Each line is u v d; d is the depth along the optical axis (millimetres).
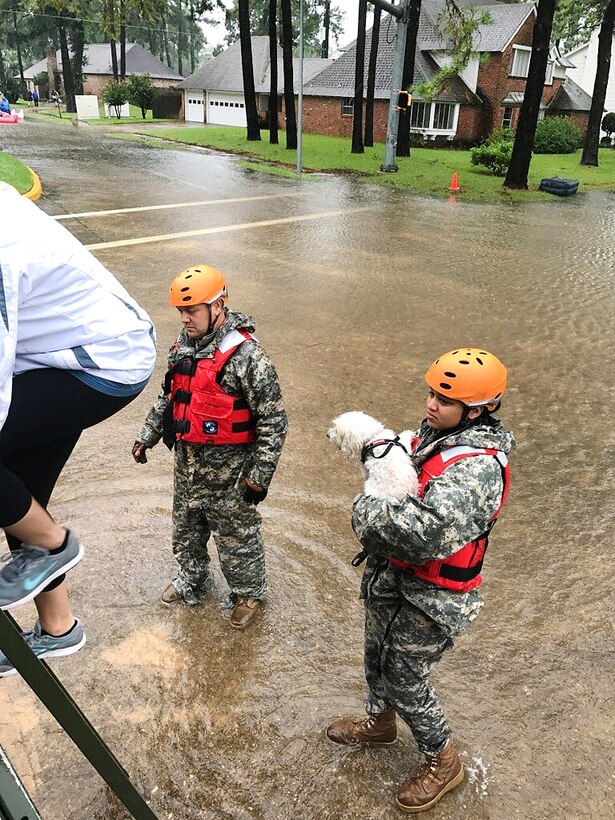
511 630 3625
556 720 3080
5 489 1545
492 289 10281
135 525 4332
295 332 8008
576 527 4590
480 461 2182
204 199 16969
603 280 11133
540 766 2852
